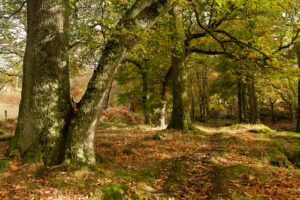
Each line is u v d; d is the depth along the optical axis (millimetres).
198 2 9352
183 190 4359
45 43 5352
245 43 9375
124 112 23797
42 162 4969
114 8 6312
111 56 5074
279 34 9070
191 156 6590
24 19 9695
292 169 5773
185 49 12758
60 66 5535
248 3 8898
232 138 9586
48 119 5238
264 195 3742
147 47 9633
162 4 5152
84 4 6492
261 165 5746
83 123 5094
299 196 3676
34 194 3658
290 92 21125
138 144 8297
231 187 4109
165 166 5723
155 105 17469
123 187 3900
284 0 8578
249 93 16172
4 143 7086
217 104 35125
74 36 6980
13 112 22281
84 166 4930
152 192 4129
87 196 3623
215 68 20984
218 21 10781
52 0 5453
